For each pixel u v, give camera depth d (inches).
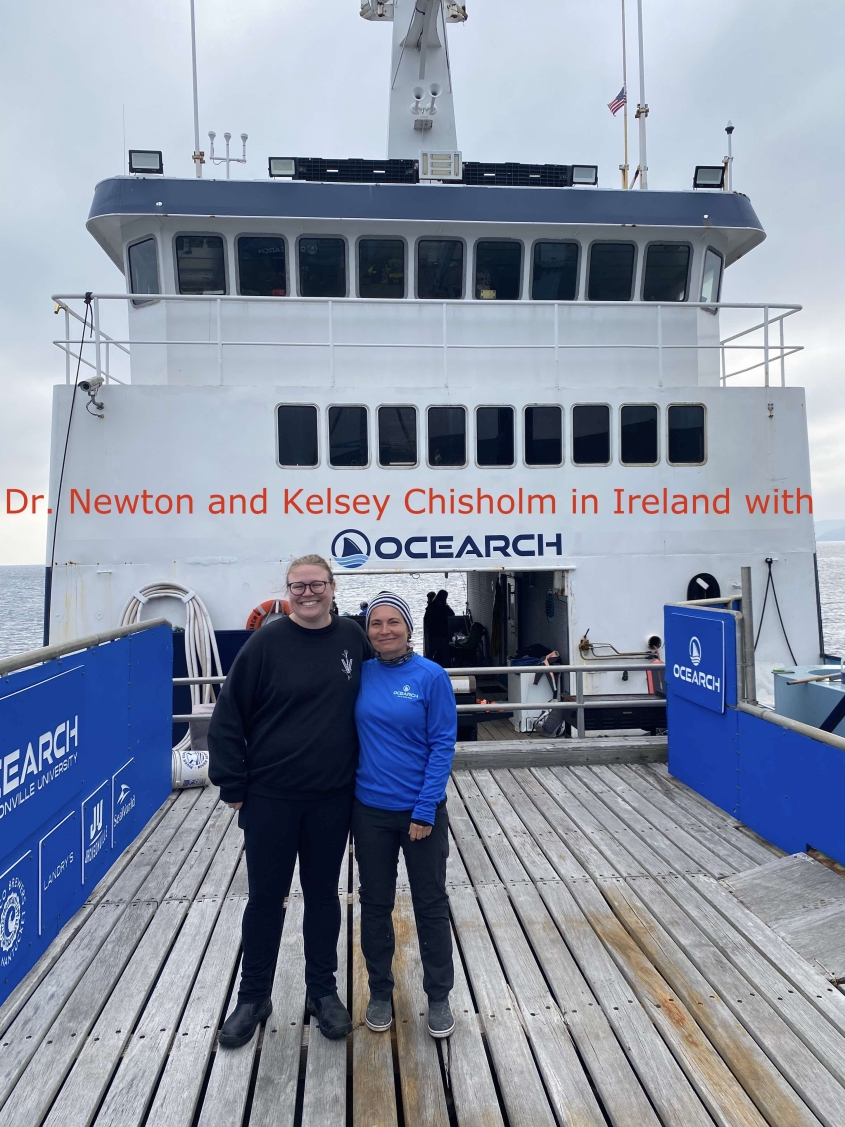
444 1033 125.6
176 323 354.6
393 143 419.2
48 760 156.3
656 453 348.5
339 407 333.1
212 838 213.9
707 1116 111.5
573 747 276.4
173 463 324.5
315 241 356.8
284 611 323.9
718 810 230.2
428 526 337.7
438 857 124.6
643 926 163.0
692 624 245.6
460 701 434.9
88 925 165.2
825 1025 129.2
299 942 159.6
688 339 377.7
